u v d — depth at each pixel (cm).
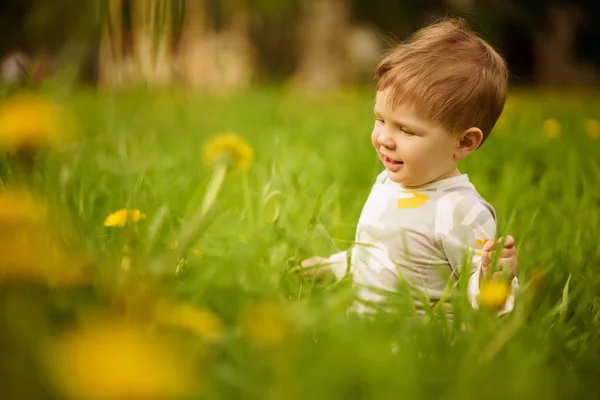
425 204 228
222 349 145
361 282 230
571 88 2050
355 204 326
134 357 83
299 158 429
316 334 165
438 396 137
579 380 154
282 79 1812
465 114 225
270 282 203
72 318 145
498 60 239
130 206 214
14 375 107
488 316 178
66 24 232
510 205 340
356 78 1767
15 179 184
